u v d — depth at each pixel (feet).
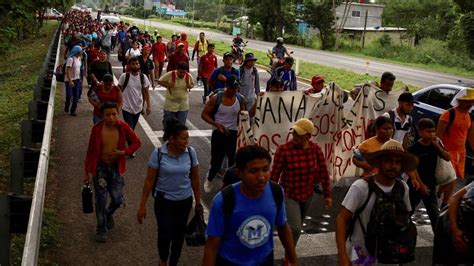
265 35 210.18
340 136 28.17
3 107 53.88
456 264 15.14
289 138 27.02
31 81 69.77
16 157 21.61
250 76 35.99
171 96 33.06
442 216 15.72
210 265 12.05
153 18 360.28
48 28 193.16
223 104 26.11
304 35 209.26
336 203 26.53
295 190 18.15
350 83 72.64
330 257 20.77
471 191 14.80
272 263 12.72
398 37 199.93
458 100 23.70
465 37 129.18
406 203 14.15
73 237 21.50
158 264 19.12
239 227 11.95
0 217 16.39
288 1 203.41
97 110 30.07
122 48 67.92
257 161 11.60
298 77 77.66
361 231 14.21
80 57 44.24
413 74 101.76
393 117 23.43
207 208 25.25
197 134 40.16
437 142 20.38
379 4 233.35
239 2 256.32
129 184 28.30
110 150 20.58
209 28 273.54
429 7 212.43
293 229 18.01
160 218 17.57
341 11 222.48
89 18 169.17
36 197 16.61
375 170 20.66
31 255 13.47
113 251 20.53
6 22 44.29
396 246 13.58
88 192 20.65
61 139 36.52
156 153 17.37
